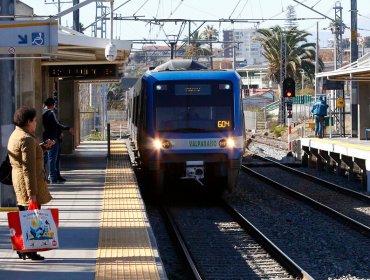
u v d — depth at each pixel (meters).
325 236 16.56
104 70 29.69
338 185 26.61
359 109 39.03
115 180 21.34
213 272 13.06
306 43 81.62
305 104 72.44
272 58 80.62
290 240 16.11
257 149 45.16
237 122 20.92
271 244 14.71
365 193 24.67
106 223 13.91
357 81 39.12
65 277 9.62
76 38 19.42
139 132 21.58
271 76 82.81
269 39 80.88
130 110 36.75
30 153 9.99
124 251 11.29
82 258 10.85
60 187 19.77
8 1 14.48
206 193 23.62
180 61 22.56
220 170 20.86
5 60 14.92
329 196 23.89
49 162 20.55
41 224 9.97
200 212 20.17
